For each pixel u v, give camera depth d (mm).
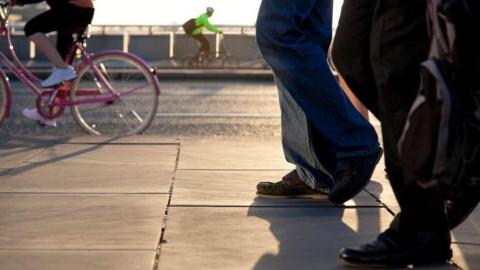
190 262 4363
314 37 5711
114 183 6598
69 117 13109
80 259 4398
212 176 6941
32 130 11695
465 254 4555
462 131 3678
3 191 6258
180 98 18156
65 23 9641
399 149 3799
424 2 3969
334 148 5652
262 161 7773
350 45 4520
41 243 4727
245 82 25297
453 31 3785
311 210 5641
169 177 6883
